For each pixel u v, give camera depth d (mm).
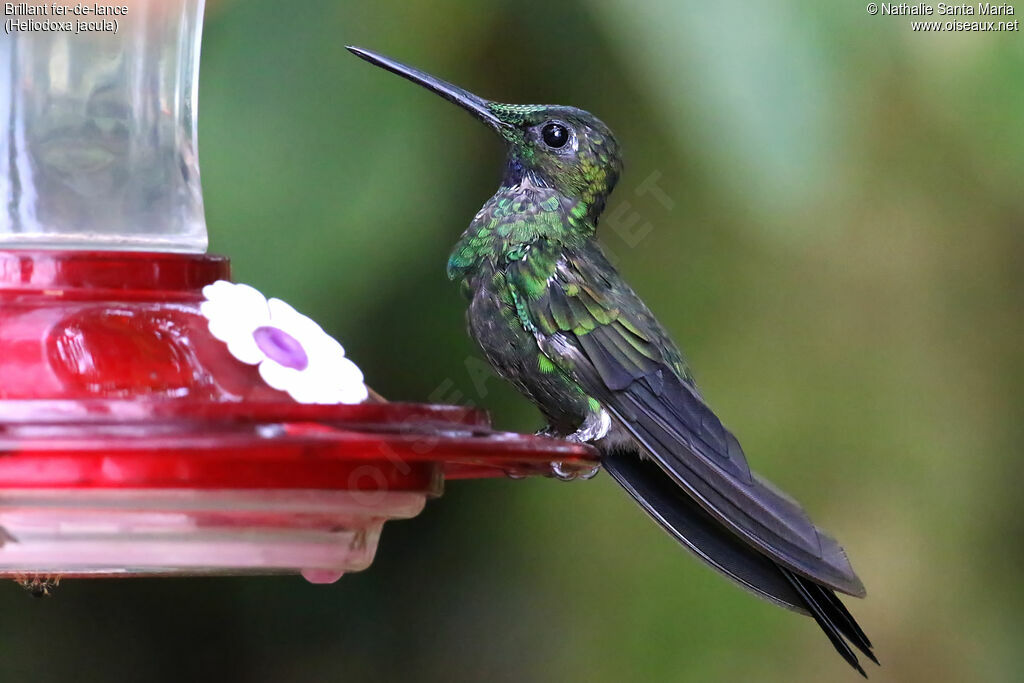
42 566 4730
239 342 4906
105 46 6012
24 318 4777
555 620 9617
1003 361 10102
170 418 4258
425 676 9969
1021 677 9727
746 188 6742
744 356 9641
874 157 9109
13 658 9977
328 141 7227
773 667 9305
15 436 4160
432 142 7391
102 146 5938
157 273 5246
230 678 10234
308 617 10242
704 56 6684
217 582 10266
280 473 4574
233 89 7207
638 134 8844
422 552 10000
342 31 7359
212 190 7090
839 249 9664
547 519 9742
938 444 10031
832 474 9805
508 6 8195
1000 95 7199
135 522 4570
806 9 6715
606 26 6832
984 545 9984
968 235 9883
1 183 5816
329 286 7074
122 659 10148
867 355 9945
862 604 9953
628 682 9344
